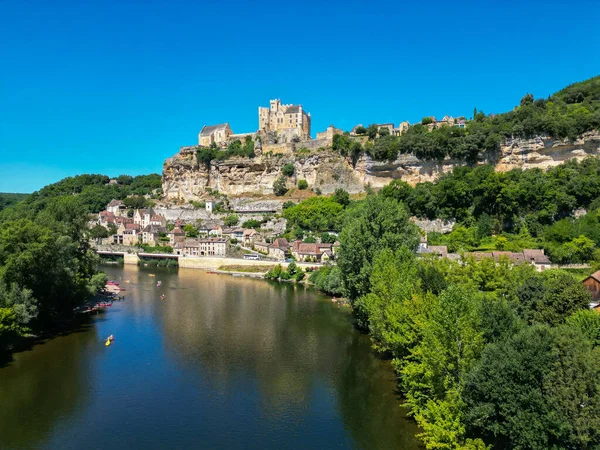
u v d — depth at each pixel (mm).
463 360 37844
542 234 130000
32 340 75812
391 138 195875
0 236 73375
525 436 31016
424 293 53250
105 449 43406
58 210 104750
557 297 52500
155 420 49125
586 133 152875
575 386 31188
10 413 50219
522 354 33812
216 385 58344
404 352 49625
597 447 29672
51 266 81000
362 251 74750
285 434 46188
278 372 62562
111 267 177625
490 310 43062
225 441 44906
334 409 51438
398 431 46312
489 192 144000
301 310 100125
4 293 68875
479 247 128500
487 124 176500
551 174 146000
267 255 180375
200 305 105688
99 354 69438
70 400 53625
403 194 163750
